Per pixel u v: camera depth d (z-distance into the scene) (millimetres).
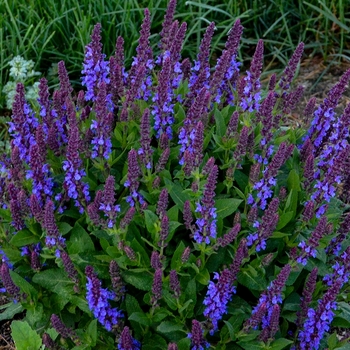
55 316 1040
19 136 1098
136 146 1159
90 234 1141
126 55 1754
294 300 1135
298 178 1147
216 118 1168
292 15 1899
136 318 1063
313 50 1870
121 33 1741
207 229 1057
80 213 1139
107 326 1066
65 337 1072
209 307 1041
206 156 1164
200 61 1207
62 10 1715
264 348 1059
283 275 1012
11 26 1720
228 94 1254
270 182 1082
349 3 1860
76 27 1692
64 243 1073
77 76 1733
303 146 1178
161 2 1806
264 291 1050
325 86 1761
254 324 1036
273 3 1867
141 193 1109
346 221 1134
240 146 1088
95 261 1111
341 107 1677
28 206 1100
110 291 1099
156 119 1137
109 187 1018
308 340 1063
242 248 1030
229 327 1051
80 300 1104
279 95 1230
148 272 1098
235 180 1172
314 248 1058
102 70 1152
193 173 1067
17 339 999
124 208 1137
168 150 1098
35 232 1127
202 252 1078
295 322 1094
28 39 1718
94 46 1134
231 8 1813
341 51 1808
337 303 1104
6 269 1052
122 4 1780
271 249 1150
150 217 1067
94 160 1148
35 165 1069
